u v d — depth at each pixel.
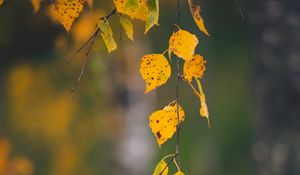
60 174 13.12
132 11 2.74
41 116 13.37
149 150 11.81
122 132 11.51
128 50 8.65
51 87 13.47
